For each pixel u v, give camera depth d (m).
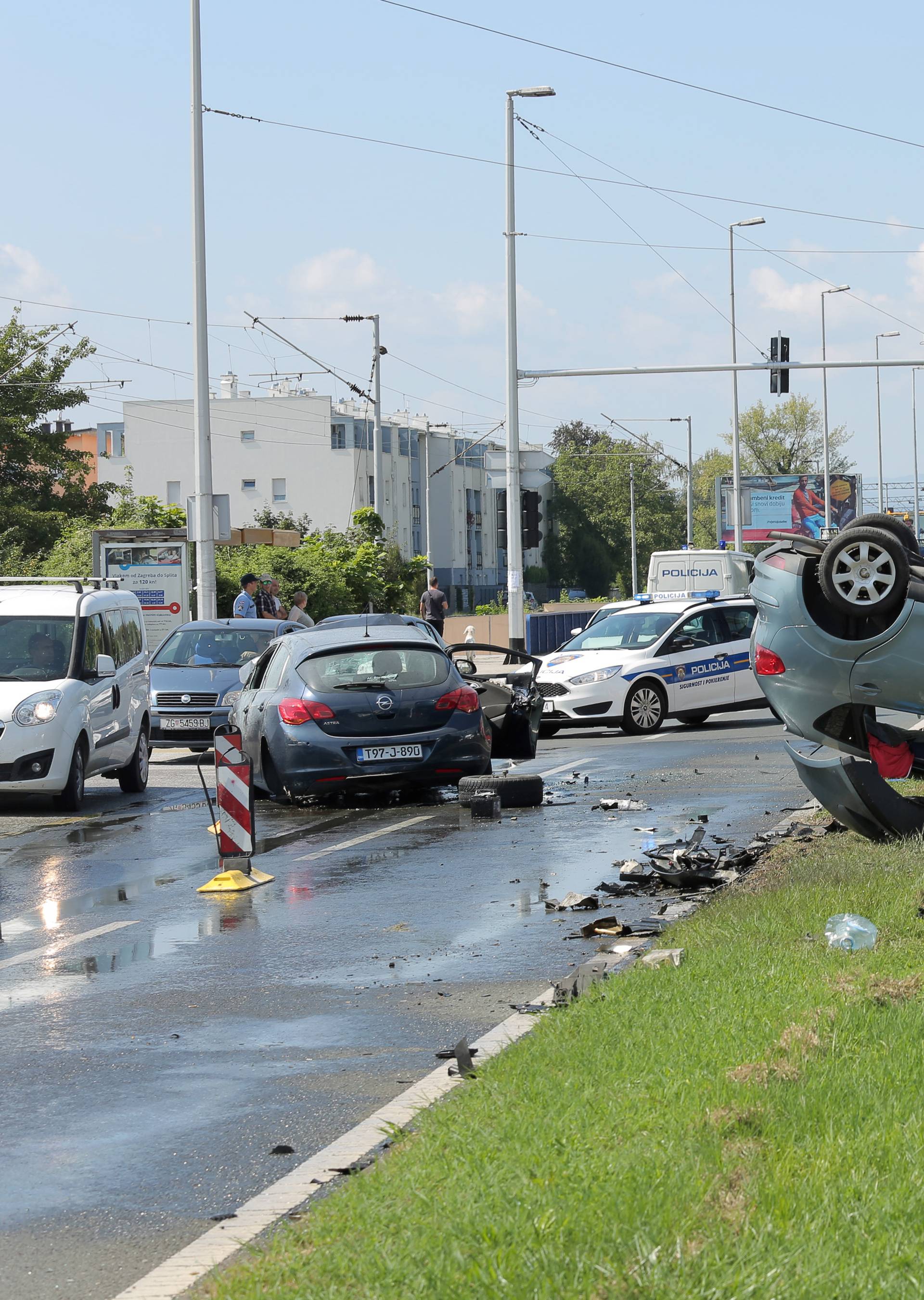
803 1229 9.69
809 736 26.58
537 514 88.19
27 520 130.62
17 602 42.50
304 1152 13.29
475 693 38.91
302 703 37.56
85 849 32.84
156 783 47.91
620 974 18.05
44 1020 18.31
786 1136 11.54
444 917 24.08
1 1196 12.46
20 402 137.88
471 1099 13.32
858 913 20.44
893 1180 10.51
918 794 30.56
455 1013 18.00
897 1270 9.16
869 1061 13.38
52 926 24.34
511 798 37.00
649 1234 9.66
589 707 58.03
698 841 29.86
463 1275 9.20
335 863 29.81
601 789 40.47
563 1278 9.09
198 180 67.62
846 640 25.47
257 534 117.12
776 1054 13.76
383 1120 13.76
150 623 76.06
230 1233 11.30
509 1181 10.72
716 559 104.94
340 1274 9.60
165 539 75.56
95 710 41.09
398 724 37.62
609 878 27.05
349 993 19.23
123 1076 15.83
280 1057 16.36
